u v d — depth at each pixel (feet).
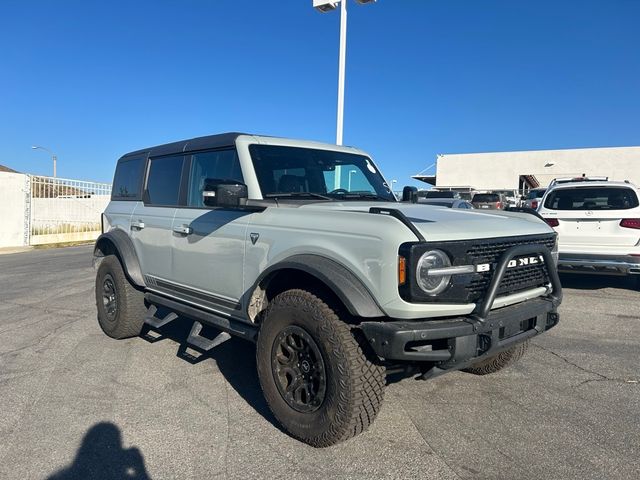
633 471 9.66
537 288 11.73
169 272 15.35
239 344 17.83
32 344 17.67
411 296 9.21
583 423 11.70
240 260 12.42
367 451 10.41
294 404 10.73
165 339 18.30
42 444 10.67
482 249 10.25
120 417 11.93
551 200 27.35
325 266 10.12
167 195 16.10
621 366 15.62
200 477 9.48
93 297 26.30
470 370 15.01
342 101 40.40
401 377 11.91
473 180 124.67
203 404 12.69
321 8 39.63
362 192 15.06
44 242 60.03
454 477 9.47
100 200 70.38
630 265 24.94
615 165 110.22
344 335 9.85
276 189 12.92
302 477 9.45
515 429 11.39
